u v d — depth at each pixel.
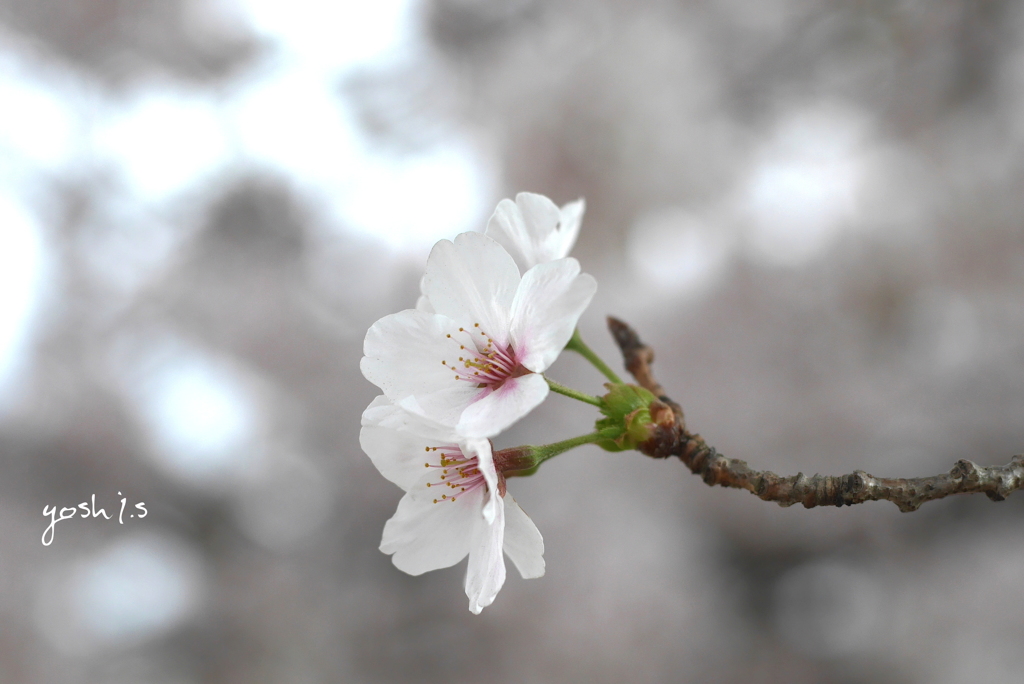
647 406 0.40
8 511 1.09
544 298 0.39
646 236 1.17
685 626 0.97
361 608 1.09
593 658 0.95
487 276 0.40
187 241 1.29
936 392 1.03
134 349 1.21
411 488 0.40
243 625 1.08
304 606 1.10
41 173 1.23
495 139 1.25
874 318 1.08
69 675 1.02
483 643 1.01
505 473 0.40
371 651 1.05
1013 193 1.04
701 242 1.16
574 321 0.39
